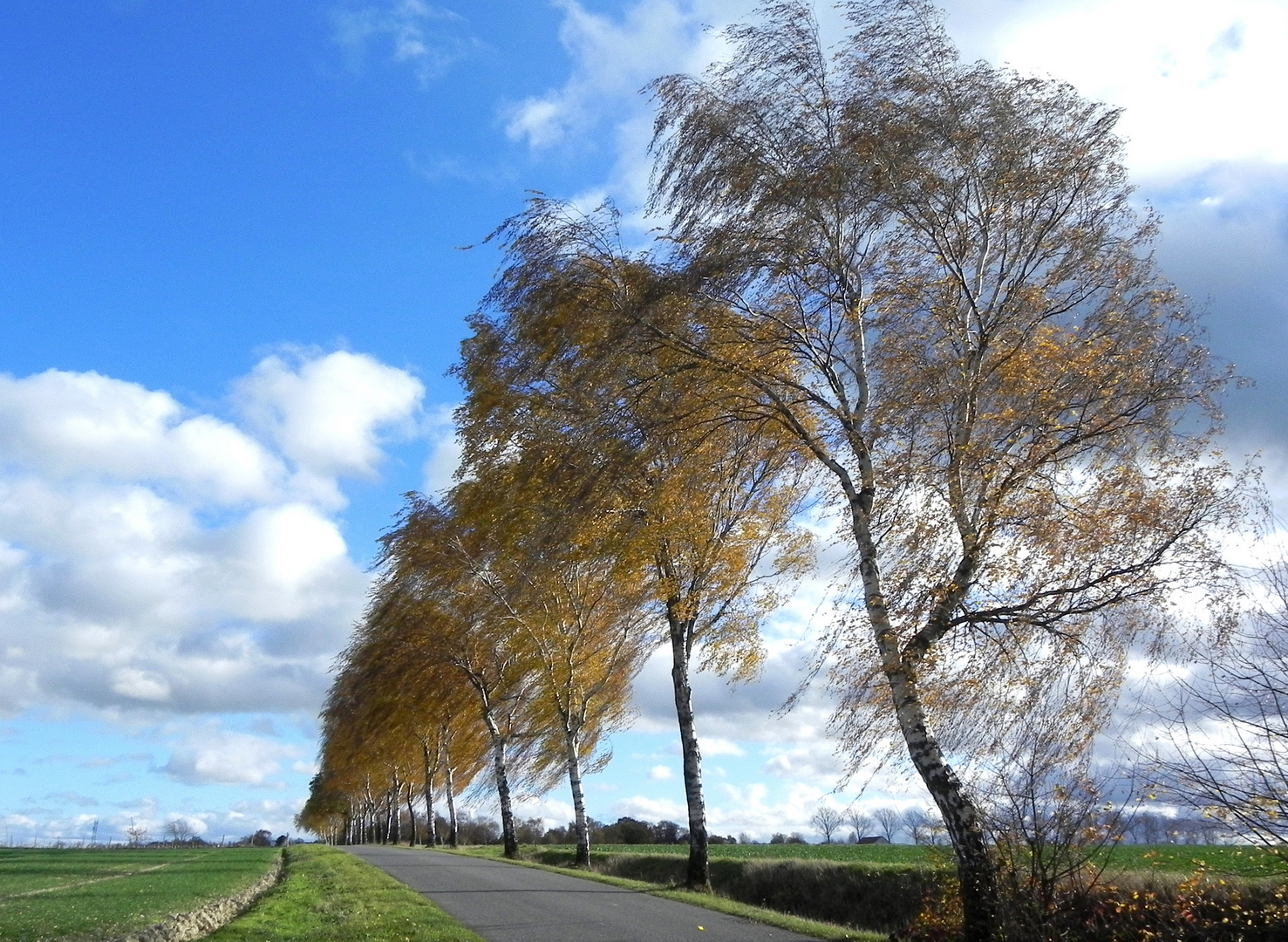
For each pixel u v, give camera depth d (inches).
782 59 565.3
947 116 541.0
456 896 764.6
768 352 588.1
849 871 962.7
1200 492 488.7
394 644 1615.4
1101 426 508.7
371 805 3651.6
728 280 557.9
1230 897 478.3
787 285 572.4
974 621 518.0
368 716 1968.5
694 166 574.2
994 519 505.0
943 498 519.2
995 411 542.0
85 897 718.5
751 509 871.7
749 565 898.1
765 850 1606.8
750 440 644.7
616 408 604.1
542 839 3120.1
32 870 1055.0
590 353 624.1
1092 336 535.2
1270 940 450.0
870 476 561.0
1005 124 540.4
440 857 1398.9
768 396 595.2
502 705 1681.8
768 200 548.1
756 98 568.1
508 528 890.7
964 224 560.4
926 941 530.9
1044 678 506.6
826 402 577.9
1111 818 474.9
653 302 576.7
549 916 638.5
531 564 802.8
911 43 556.7
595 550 759.7
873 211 553.9
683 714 922.7
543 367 718.5
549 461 719.7
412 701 1733.5
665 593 891.4
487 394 892.0
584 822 1230.3
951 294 562.3
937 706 516.7
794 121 562.3
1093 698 498.9
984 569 510.3
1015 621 509.0
